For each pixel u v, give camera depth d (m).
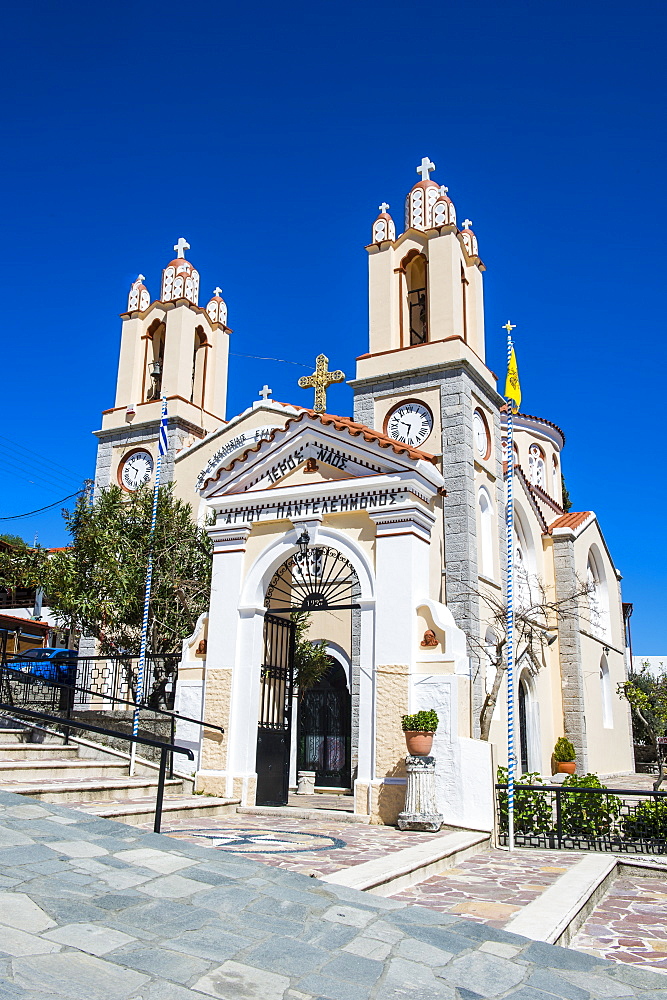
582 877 10.23
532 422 36.19
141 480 27.77
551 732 26.56
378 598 14.87
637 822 13.07
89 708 21.36
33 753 14.70
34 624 28.14
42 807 8.89
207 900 6.53
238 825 13.02
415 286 25.78
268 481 16.84
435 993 5.37
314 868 9.45
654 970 7.12
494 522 23.12
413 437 22.20
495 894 9.27
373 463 15.67
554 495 36.91
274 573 16.59
